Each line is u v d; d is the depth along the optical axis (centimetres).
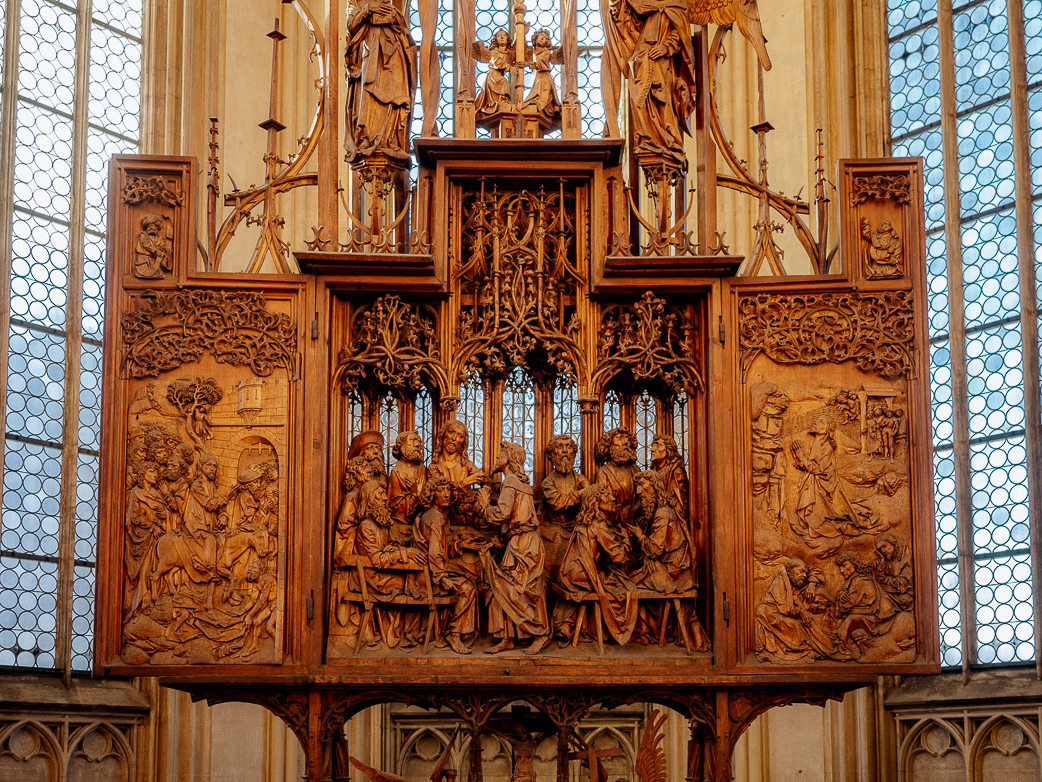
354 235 901
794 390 864
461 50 934
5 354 1099
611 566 862
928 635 834
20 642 1085
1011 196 1177
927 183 1248
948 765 1127
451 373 884
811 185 1254
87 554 1149
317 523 838
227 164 1247
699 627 851
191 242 870
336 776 852
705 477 866
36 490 1115
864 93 1280
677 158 908
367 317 883
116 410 846
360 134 905
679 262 873
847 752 1166
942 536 1184
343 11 1328
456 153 901
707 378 871
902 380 865
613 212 909
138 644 819
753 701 842
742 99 1316
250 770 1173
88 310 1184
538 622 841
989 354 1172
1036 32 1181
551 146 898
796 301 877
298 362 857
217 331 860
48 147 1170
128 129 1240
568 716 838
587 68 1386
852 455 855
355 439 878
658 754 858
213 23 1255
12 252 1124
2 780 1038
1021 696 1080
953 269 1209
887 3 1291
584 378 888
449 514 871
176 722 1142
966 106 1222
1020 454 1135
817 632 836
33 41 1169
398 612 848
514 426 909
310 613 826
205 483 839
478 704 838
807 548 845
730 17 939
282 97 1305
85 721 1096
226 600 827
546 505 880
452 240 903
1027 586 1113
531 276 895
